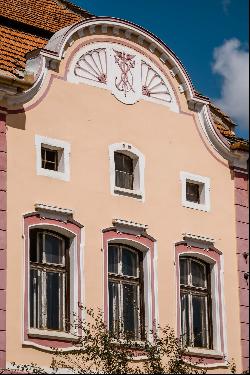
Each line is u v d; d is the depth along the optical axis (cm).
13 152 2520
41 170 2559
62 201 2578
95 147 2677
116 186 2714
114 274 2652
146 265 2703
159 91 2848
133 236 2689
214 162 2919
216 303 2812
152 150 2789
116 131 2730
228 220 2902
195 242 2809
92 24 2731
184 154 2856
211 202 2878
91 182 2645
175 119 2862
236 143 2938
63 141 2622
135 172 2755
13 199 2491
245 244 2916
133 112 2777
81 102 2681
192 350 2716
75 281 2558
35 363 2423
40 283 2520
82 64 2712
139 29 2812
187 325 2758
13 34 2836
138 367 2447
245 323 2853
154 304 2683
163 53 2867
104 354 2369
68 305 2548
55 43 2683
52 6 3167
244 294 2873
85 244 2594
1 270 2427
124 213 2686
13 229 2472
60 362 2434
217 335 2789
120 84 2769
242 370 2806
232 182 2945
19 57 2720
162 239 2744
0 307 2403
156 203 2758
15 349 2405
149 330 2650
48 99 2619
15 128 2539
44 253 2545
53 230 2561
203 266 2844
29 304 2475
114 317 2627
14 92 2530
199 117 2920
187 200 2844
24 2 3075
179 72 2889
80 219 2598
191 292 2792
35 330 2453
